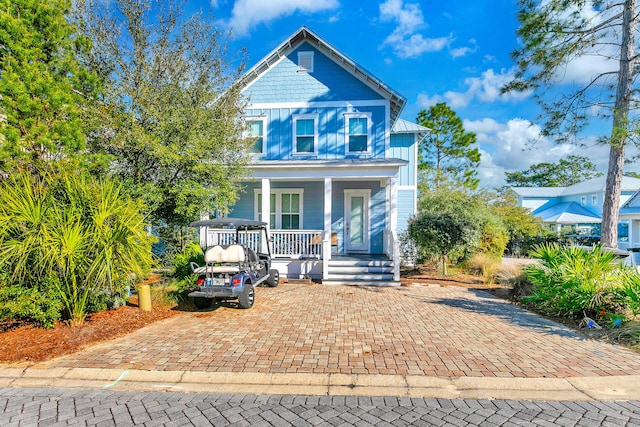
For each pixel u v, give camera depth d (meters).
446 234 11.41
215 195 9.89
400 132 16.31
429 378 4.08
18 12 6.95
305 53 14.27
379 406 3.56
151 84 9.22
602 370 4.32
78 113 7.53
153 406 3.56
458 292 9.49
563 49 9.75
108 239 6.07
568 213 32.12
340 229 14.36
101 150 8.57
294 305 7.88
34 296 5.57
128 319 6.55
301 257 12.02
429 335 5.69
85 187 6.32
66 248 5.63
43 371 4.30
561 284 6.90
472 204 14.27
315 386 4.00
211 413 3.42
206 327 6.16
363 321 6.54
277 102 14.34
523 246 21.97
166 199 9.34
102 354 4.84
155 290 8.38
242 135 12.53
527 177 53.50
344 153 14.02
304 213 14.45
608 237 9.99
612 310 6.24
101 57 9.05
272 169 11.77
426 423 3.23
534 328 6.12
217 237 12.16
